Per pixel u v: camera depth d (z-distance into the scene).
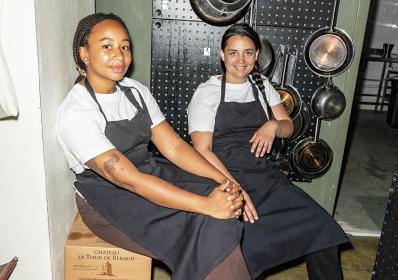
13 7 1.38
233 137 2.03
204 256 1.47
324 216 1.89
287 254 1.84
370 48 6.42
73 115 1.52
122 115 1.66
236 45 1.94
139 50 2.47
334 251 1.93
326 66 2.51
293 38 2.49
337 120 2.62
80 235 1.71
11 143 1.52
